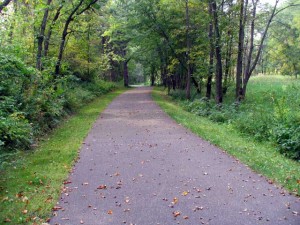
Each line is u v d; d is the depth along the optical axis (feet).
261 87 109.81
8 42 50.55
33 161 26.96
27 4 60.75
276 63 154.20
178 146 32.07
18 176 23.13
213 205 18.24
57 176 23.17
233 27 66.28
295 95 73.15
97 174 23.97
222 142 32.91
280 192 19.92
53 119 43.06
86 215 17.33
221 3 66.95
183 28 78.79
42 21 55.77
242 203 18.42
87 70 101.14
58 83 55.98
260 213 17.13
